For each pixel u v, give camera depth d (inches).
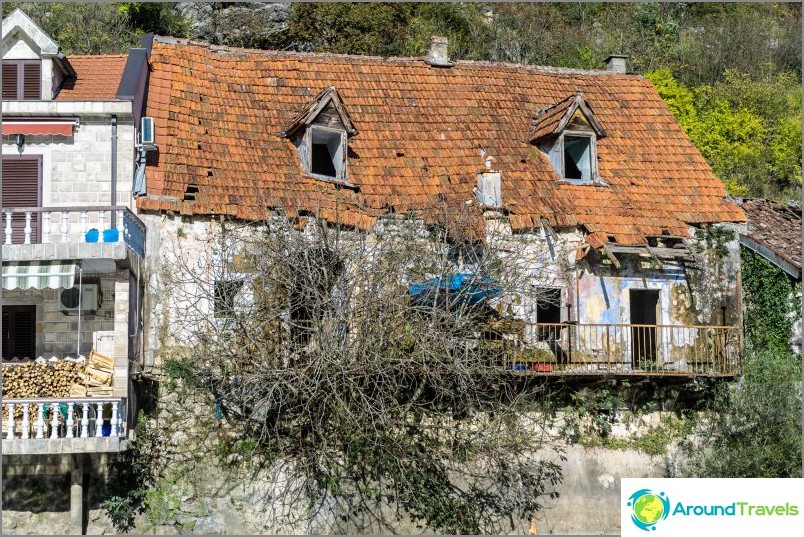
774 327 1048.2
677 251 984.9
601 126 1054.4
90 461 831.1
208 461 850.8
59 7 1428.4
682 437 970.1
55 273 775.7
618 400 948.6
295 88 1036.5
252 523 848.3
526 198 983.6
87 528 822.5
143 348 853.2
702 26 1879.9
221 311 840.3
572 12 1774.1
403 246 912.9
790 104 1656.0
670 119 1117.7
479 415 911.0
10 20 866.1
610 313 974.4
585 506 927.7
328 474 866.1
